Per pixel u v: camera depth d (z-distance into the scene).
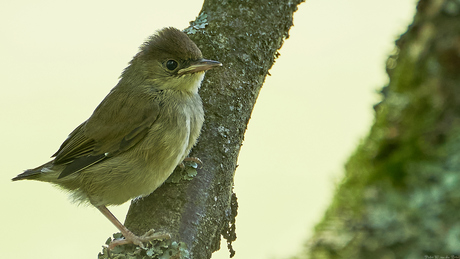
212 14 9.28
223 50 8.81
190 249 6.90
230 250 8.27
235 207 8.37
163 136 8.07
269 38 9.00
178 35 8.67
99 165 8.38
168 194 7.58
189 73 8.45
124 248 6.91
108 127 8.44
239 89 8.57
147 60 8.80
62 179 8.72
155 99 8.46
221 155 8.03
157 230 7.05
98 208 8.66
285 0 9.32
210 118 8.38
